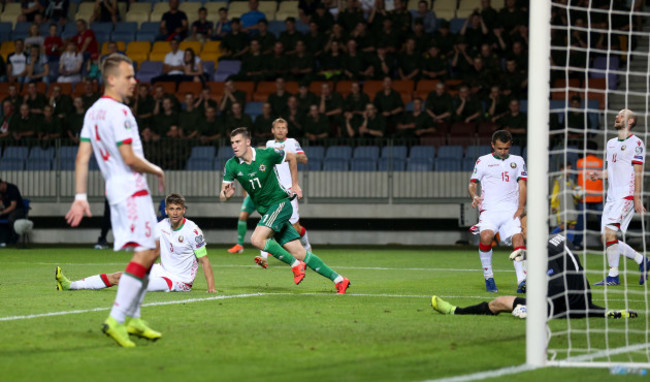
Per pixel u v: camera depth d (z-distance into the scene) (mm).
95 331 11148
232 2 44469
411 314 12906
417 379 8266
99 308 13484
